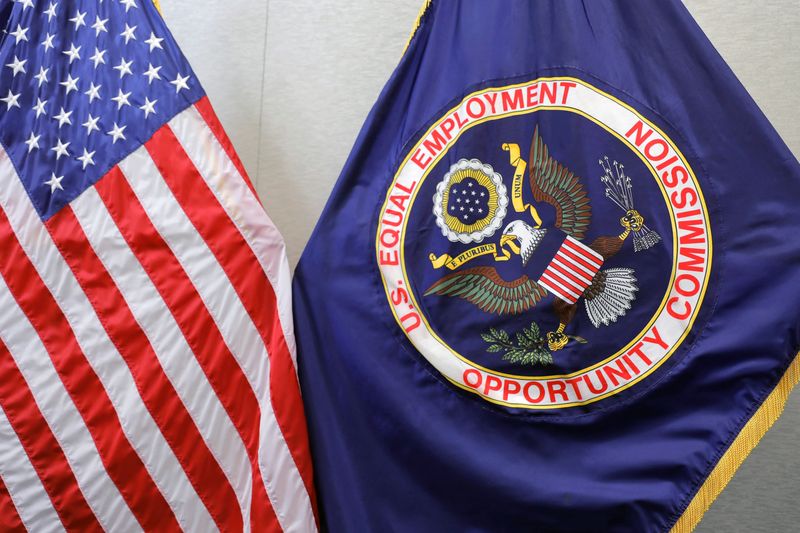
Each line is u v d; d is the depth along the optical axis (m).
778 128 1.84
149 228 1.76
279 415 1.70
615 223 1.67
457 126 1.74
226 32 2.07
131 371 1.73
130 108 1.79
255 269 1.77
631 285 1.65
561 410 1.67
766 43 1.84
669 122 1.65
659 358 1.63
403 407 1.71
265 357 1.76
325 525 1.72
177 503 1.71
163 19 1.96
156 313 1.74
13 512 1.73
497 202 1.71
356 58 2.01
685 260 1.63
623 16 1.69
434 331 1.72
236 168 1.79
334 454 1.73
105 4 1.84
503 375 1.69
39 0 1.87
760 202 1.60
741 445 1.57
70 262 1.76
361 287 1.75
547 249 1.69
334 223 1.78
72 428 1.73
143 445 1.71
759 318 1.58
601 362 1.66
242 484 1.73
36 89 1.82
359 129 2.01
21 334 1.76
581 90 1.69
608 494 1.60
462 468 1.67
